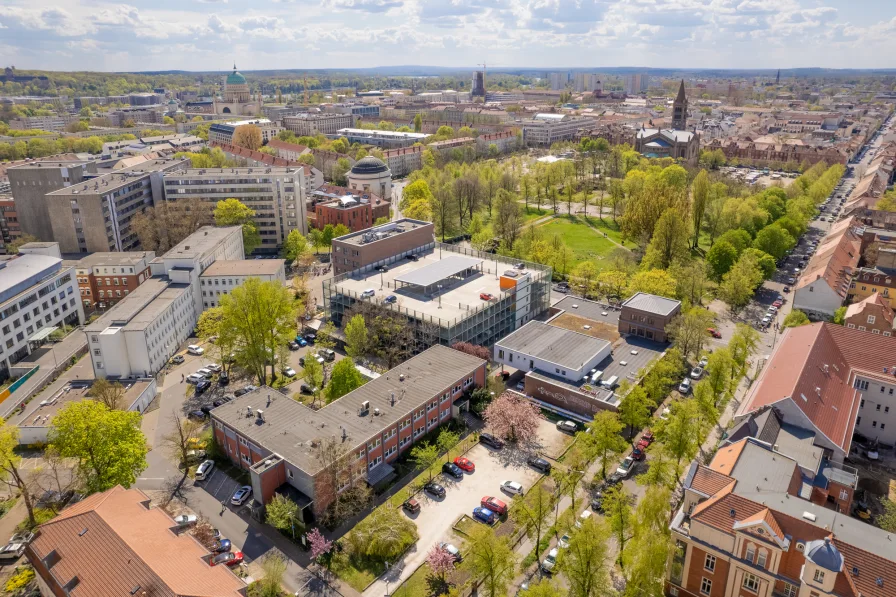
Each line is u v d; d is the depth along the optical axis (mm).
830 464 104312
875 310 151625
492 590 83812
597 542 81375
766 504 81938
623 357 149000
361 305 164875
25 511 108125
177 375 154750
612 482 113312
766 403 110875
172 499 110062
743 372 142000
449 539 100562
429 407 125625
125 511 86812
